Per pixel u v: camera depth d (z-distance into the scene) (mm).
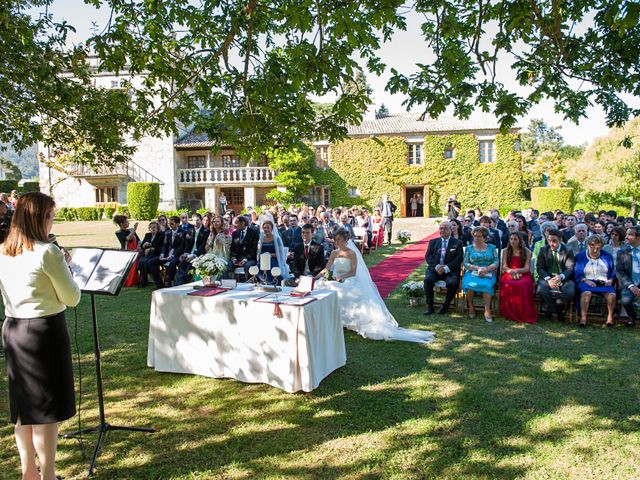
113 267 3268
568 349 5570
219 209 30500
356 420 3816
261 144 5273
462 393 4324
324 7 4449
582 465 3135
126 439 3533
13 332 2660
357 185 31312
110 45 5559
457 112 5219
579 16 5195
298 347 4312
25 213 2688
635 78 4863
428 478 3006
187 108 6418
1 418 3830
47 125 9539
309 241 7535
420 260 13352
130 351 5555
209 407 4082
